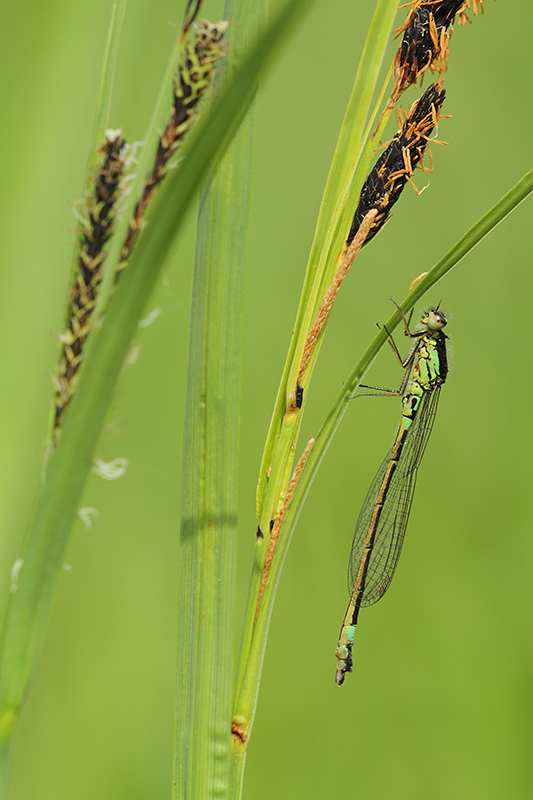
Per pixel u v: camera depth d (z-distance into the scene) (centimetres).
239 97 12
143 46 25
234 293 20
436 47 20
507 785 27
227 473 20
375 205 21
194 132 12
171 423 27
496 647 27
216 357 20
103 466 14
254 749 27
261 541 21
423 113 21
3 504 25
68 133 25
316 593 27
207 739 20
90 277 14
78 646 27
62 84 25
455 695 27
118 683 27
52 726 27
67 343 14
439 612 27
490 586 27
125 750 27
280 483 21
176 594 27
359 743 27
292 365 21
